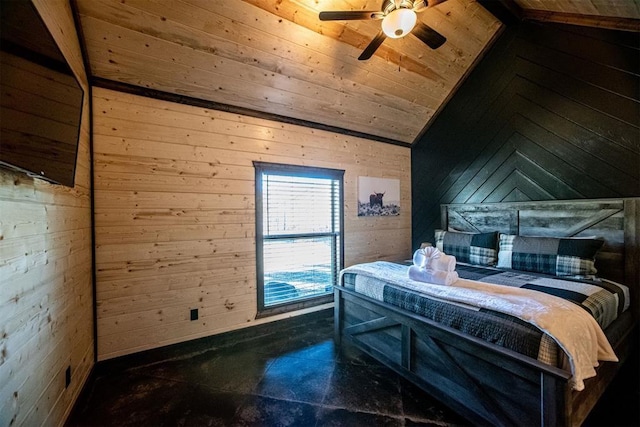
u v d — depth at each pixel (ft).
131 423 5.79
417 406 6.22
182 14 6.82
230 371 7.61
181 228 8.47
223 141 9.15
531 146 10.04
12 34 3.25
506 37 10.57
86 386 6.68
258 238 9.75
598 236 8.46
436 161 13.24
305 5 7.57
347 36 8.66
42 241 4.65
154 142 8.10
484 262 9.90
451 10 9.02
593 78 8.57
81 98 5.56
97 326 7.39
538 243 8.76
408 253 14.21
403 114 12.39
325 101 10.46
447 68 11.05
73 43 6.10
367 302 7.78
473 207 11.76
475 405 5.24
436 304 6.14
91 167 7.30
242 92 9.05
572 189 9.09
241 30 7.55
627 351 7.16
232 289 9.30
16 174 3.91
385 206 13.37
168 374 7.47
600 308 6.01
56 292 5.18
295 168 10.61
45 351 4.72
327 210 11.68
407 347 6.56
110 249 7.55
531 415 4.46
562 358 4.40
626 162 8.02
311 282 11.24
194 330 8.68
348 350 8.77
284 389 6.84
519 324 4.84
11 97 3.24
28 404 4.14
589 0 7.62
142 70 7.58
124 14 6.48
